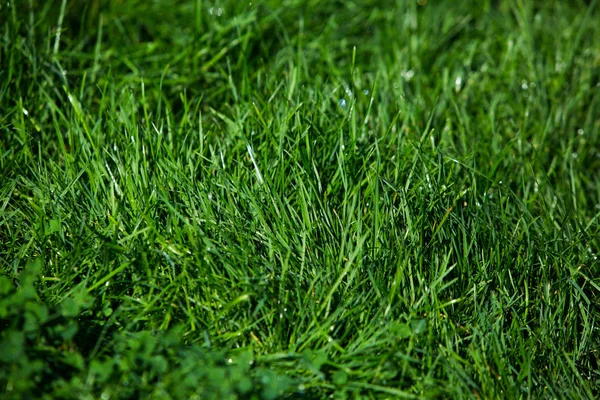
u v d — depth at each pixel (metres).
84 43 3.38
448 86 3.37
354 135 2.68
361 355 2.15
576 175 3.08
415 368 2.16
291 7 3.74
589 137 3.28
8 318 2.02
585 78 3.51
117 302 2.28
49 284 2.30
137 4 3.65
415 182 2.64
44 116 2.92
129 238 2.26
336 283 2.18
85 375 1.92
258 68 3.46
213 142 2.85
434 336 2.23
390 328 2.13
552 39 3.75
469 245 2.50
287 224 2.39
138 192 2.44
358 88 3.18
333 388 2.07
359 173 2.63
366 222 2.46
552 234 2.68
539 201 2.90
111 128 2.76
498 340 2.29
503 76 3.46
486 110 3.36
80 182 2.51
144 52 3.39
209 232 2.37
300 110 2.85
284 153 2.63
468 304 2.39
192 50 3.37
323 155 2.72
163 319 2.21
